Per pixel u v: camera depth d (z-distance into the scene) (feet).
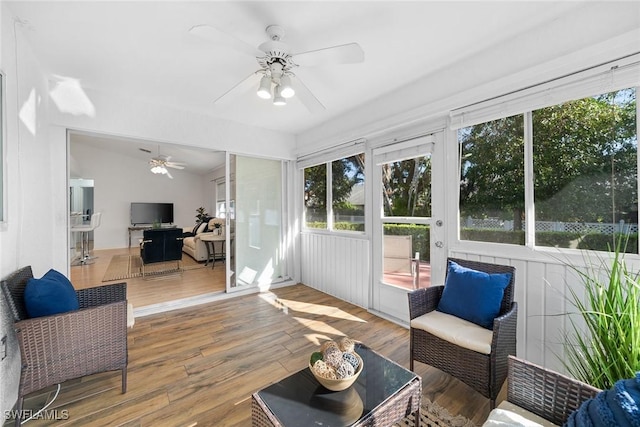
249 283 12.86
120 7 5.26
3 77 5.02
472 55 6.93
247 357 7.03
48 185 7.82
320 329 8.66
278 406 3.59
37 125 7.02
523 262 6.27
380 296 10.02
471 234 7.31
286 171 14.28
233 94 6.68
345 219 11.69
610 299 4.04
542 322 5.95
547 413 3.30
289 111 10.84
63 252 8.41
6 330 4.92
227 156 11.93
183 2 5.14
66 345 4.98
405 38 6.24
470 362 5.14
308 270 13.75
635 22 4.72
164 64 7.41
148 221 26.71
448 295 6.16
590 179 5.44
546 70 5.68
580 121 5.54
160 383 5.96
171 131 10.37
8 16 5.27
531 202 6.20
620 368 3.70
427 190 8.43
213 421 4.90
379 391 3.91
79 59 7.11
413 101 8.38
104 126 9.03
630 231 4.99
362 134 10.12
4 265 5.02
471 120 7.04
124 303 5.70
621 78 4.87
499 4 5.22
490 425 3.12
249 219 12.89
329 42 6.39
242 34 6.12
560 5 5.26
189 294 11.90
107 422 4.86
